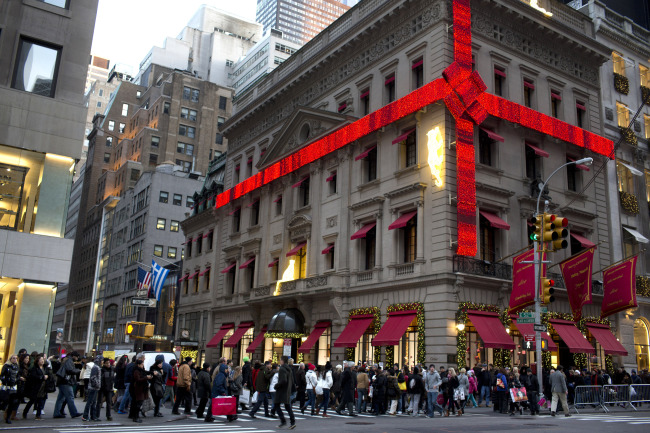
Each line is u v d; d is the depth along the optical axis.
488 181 31.03
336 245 35.50
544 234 21.45
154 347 45.97
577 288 26.83
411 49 33.16
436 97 30.20
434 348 27.83
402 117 32.47
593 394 24.00
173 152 104.19
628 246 37.84
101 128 118.88
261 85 50.22
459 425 16.95
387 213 32.69
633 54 42.69
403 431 15.14
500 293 29.94
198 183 83.88
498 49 33.50
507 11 33.78
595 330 33.47
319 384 21.02
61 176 30.11
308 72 42.19
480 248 30.33
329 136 37.66
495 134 31.61
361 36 37.28
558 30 36.44
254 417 19.39
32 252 28.86
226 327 46.56
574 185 36.06
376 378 21.98
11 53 29.70
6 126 28.91
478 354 29.22
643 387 26.12
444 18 31.47
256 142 48.91
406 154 32.94
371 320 31.69
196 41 138.75
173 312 60.44
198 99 109.06
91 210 111.06
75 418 17.47
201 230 56.09
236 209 49.50
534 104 34.62
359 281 33.59
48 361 20.06
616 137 39.22
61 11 31.36
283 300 38.19
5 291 29.62
